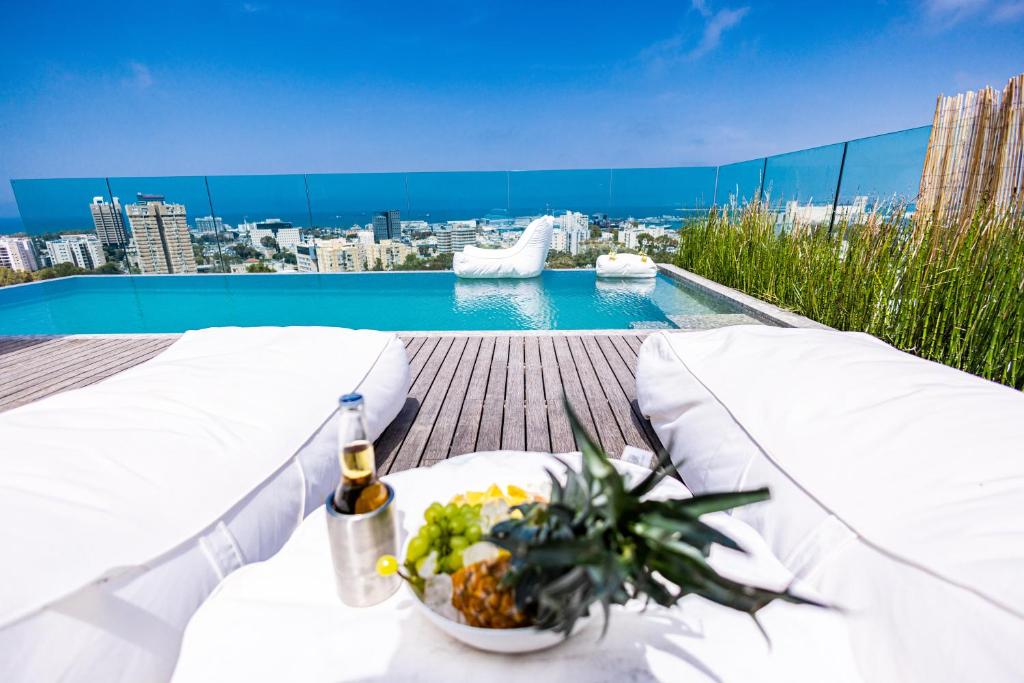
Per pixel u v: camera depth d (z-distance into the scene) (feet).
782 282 15.37
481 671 1.94
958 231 9.68
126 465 3.40
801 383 4.41
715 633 2.11
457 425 7.27
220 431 4.10
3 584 2.34
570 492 1.92
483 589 1.90
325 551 2.74
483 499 2.42
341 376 5.71
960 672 2.09
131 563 2.73
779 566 2.51
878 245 11.75
